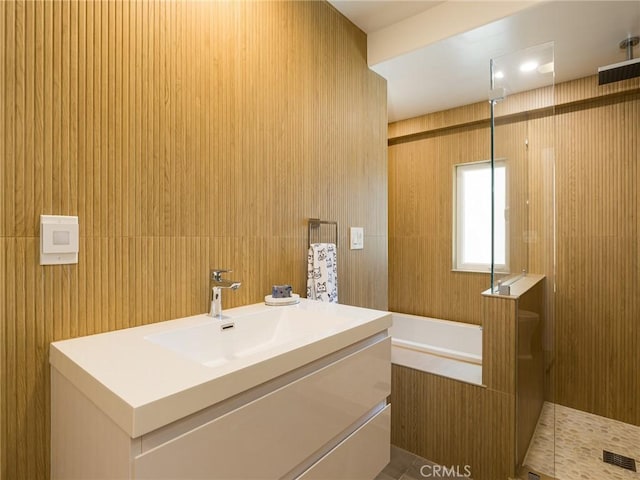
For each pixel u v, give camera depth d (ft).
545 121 6.29
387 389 4.11
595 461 6.15
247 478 2.40
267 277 4.78
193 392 2.05
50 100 2.86
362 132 6.64
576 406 7.93
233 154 4.33
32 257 2.78
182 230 3.80
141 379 2.14
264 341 4.10
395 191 10.77
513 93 5.98
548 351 7.72
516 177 6.20
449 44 5.99
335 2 5.80
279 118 4.95
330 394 3.19
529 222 6.72
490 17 5.37
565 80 7.66
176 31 3.74
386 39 6.51
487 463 5.62
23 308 2.74
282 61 5.00
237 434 2.34
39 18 2.80
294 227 5.20
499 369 5.54
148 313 3.52
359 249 6.57
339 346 3.27
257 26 4.64
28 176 2.75
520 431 5.51
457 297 9.64
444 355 7.52
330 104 5.87
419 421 6.40
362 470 3.67
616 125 7.43
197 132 3.93
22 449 2.74
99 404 2.09
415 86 7.79
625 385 7.40
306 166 5.40
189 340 3.41
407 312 10.51
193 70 3.90
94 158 3.12
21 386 2.74
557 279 8.12
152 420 1.85
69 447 2.54
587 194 7.76
